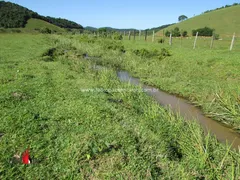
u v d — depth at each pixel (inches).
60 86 333.7
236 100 270.1
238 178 148.3
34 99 275.1
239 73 405.4
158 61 563.5
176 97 352.2
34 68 452.8
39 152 169.0
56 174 148.1
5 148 171.2
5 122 211.0
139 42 1048.8
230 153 181.8
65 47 883.4
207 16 2647.6
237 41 1164.5
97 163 161.3
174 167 162.2
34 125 208.2
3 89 303.7
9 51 690.8
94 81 373.7
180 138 201.9
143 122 231.6
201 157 167.8
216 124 261.7
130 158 167.8
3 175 143.3
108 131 206.2
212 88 342.3
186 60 549.6
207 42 1107.9
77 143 180.4
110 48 826.2
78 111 244.8
